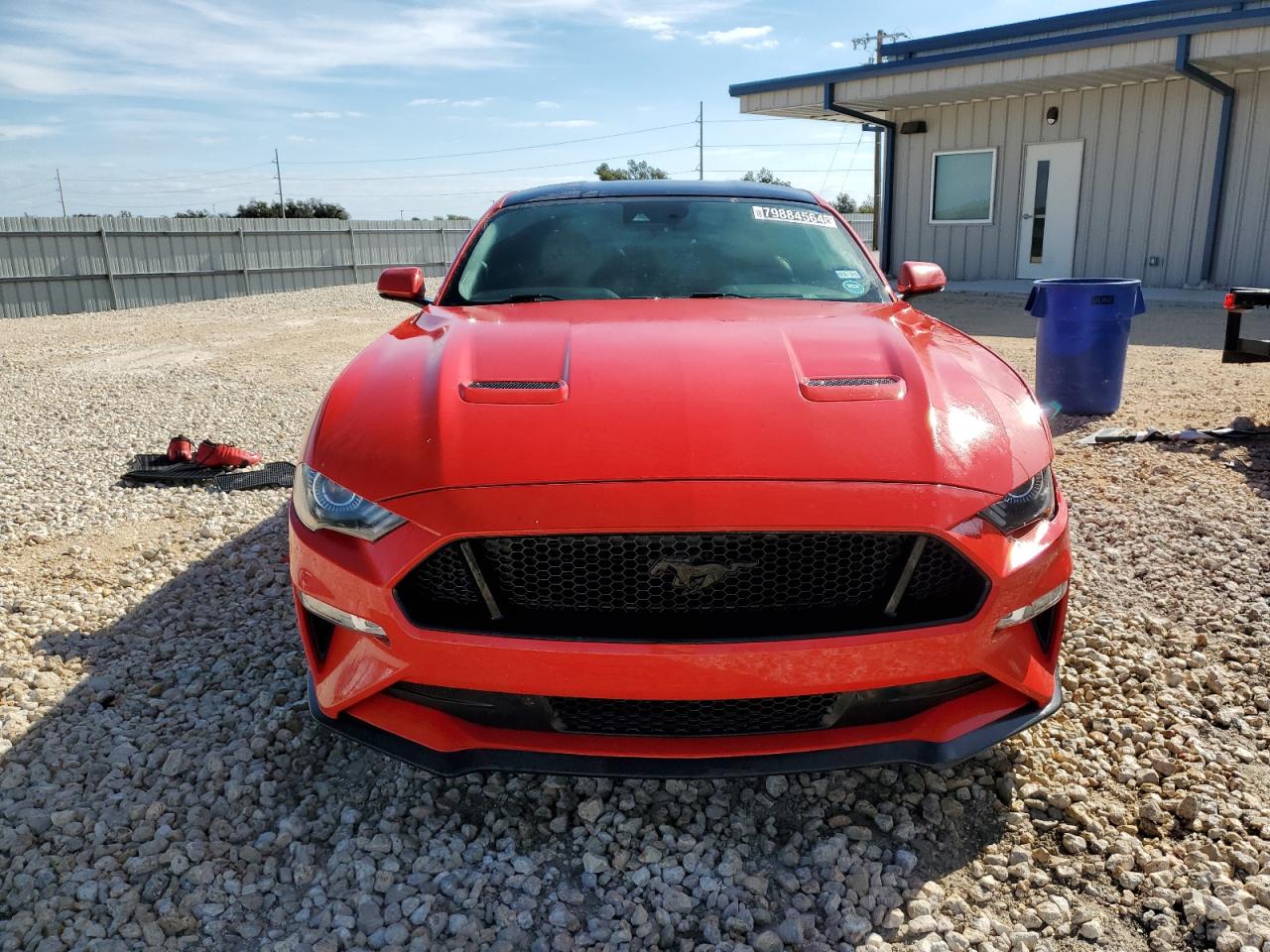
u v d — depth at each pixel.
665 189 3.67
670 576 1.94
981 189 16.03
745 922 1.92
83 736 2.63
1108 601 3.46
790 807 2.31
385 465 2.08
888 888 2.02
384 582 1.98
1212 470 4.95
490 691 1.97
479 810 2.31
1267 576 3.61
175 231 22.00
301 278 24.75
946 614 1.99
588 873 2.08
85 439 6.86
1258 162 12.87
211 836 2.21
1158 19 14.05
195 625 3.39
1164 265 14.05
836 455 2.01
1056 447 5.58
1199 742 2.56
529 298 3.12
